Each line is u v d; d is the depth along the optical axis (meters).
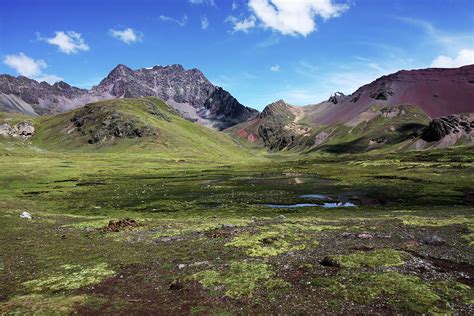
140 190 120.94
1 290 33.72
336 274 33.56
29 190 119.62
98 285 34.53
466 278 32.09
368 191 113.44
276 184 136.50
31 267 40.34
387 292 28.95
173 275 36.53
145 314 27.92
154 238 53.06
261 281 33.03
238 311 27.77
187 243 49.38
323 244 45.12
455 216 67.25
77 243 51.19
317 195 108.50
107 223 65.12
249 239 48.25
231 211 84.75
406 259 36.50
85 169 183.38
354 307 27.30
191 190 120.81
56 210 87.25
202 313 27.70
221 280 33.44
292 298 29.41
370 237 48.09
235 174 177.62
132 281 35.38
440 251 40.66
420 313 25.83
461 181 128.38
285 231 53.59
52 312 27.64
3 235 55.62
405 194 105.12
